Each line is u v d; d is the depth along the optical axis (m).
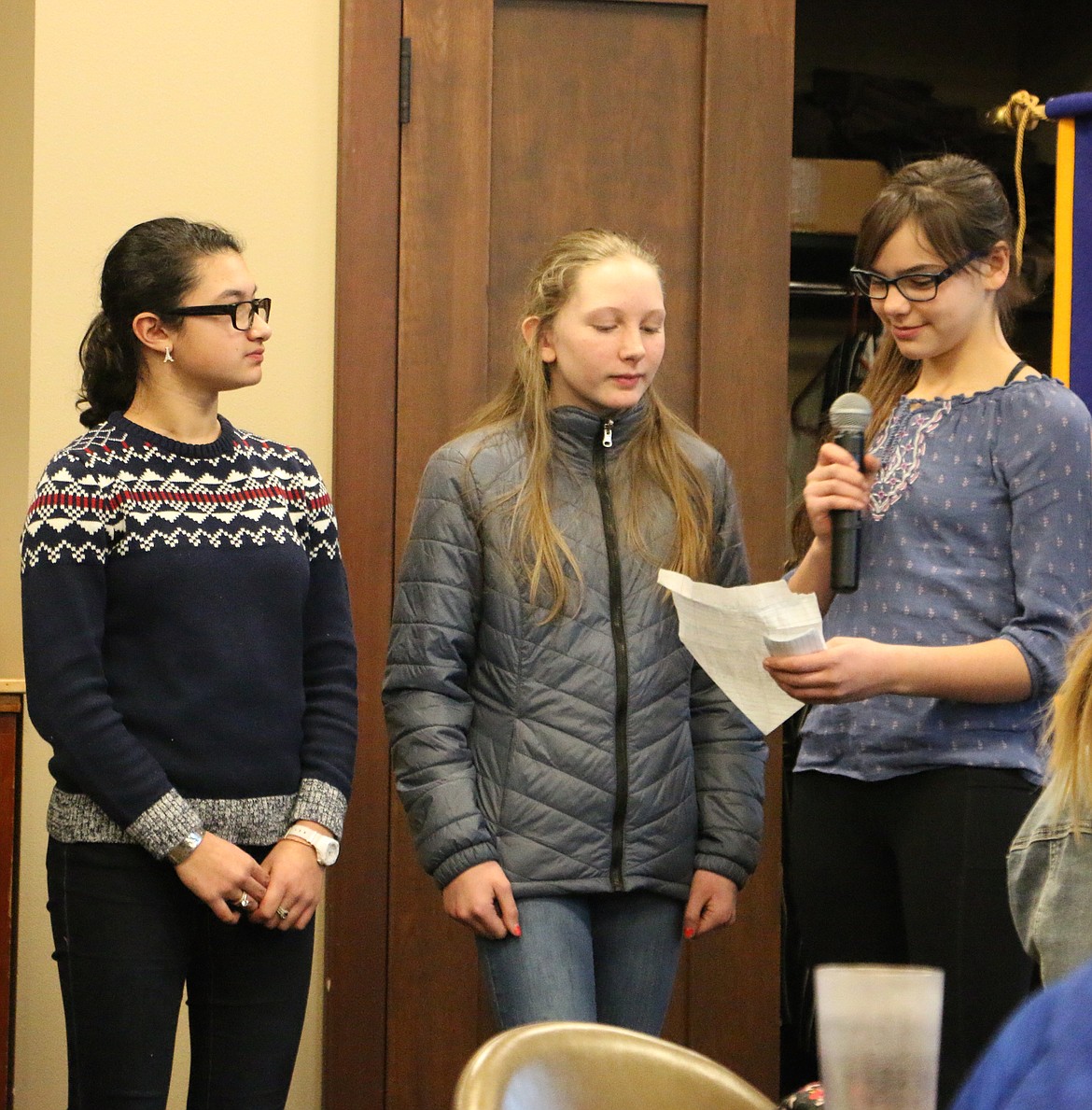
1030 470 3.77
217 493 3.97
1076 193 4.95
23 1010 5.32
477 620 4.09
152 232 4.05
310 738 4.12
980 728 3.80
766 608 3.74
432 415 5.61
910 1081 1.47
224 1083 3.92
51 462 3.87
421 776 3.95
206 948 3.94
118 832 3.80
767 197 5.86
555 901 3.94
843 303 8.20
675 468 4.20
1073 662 2.66
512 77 5.71
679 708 4.08
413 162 5.61
